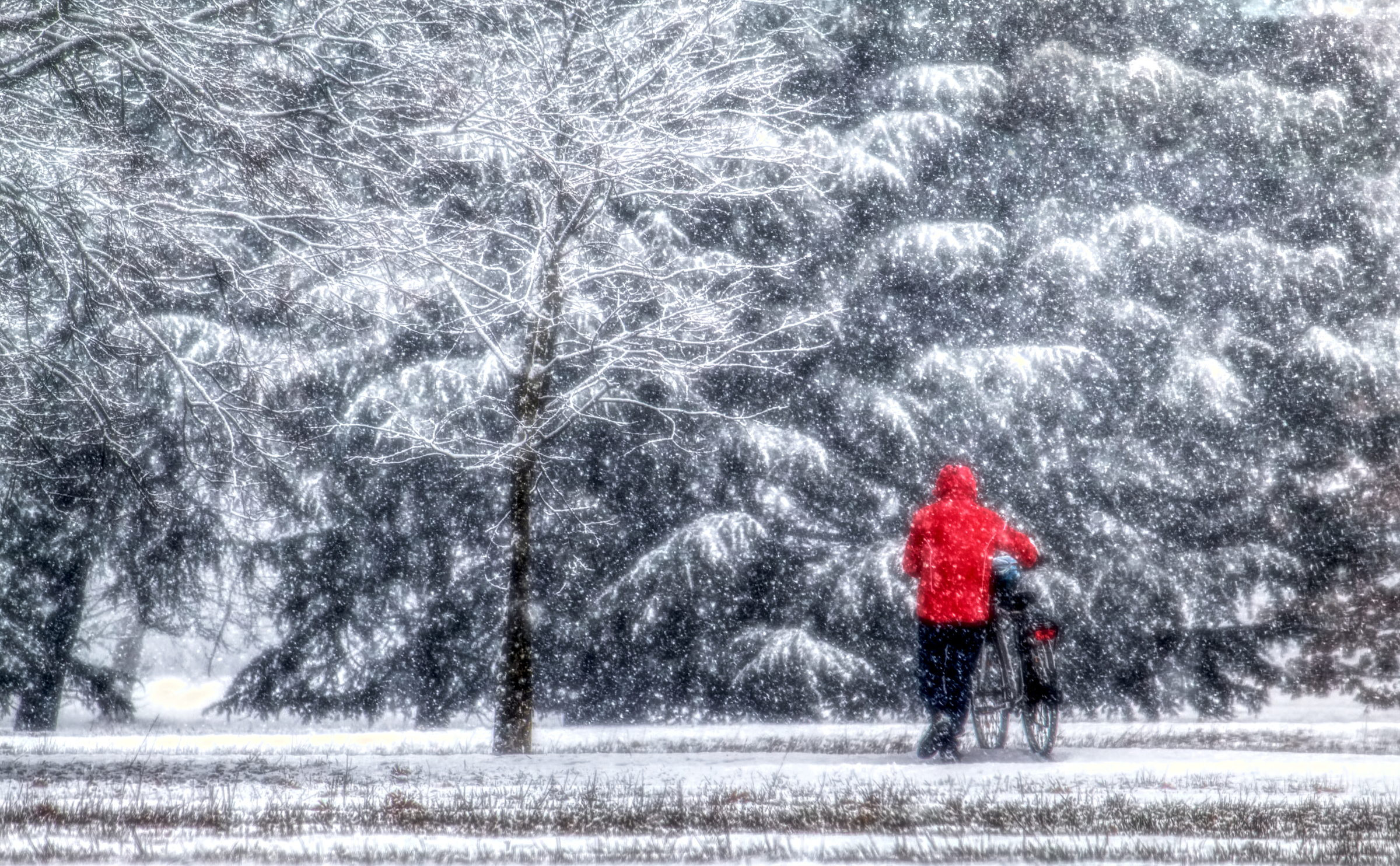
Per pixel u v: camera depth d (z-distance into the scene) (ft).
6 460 189.98
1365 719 319.68
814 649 282.97
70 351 176.76
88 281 153.07
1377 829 65.87
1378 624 334.85
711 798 83.61
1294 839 62.54
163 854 58.18
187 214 155.63
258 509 199.31
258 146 151.84
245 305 195.72
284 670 335.67
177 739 202.28
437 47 165.89
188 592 330.54
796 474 296.30
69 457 201.87
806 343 301.02
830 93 331.57
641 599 291.99
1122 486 312.71
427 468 308.40
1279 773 104.12
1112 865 54.95
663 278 202.69
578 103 191.42
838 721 285.84
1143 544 309.63
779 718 286.87
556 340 187.52
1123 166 339.98
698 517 301.84
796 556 305.12
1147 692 313.53
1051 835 63.98
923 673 122.52
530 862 56.70
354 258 165.78
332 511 315.78
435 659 325.42
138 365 174.40
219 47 155.33
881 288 311.06
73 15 144.05
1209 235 333.42
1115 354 322.96
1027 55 340.59
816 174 285.02
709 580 288.51
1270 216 349.20
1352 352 326.03
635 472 303.27
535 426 176.45
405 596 333.01
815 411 310.24
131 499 272.92
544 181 187.42
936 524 123.03
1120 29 357.61
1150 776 101.35
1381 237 343.67
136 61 148.66
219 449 182.09
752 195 201.77
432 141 168.86
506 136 170.30
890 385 311.06
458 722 360.07
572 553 306.14
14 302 172.14
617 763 123.13
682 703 303.48
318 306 177.99
